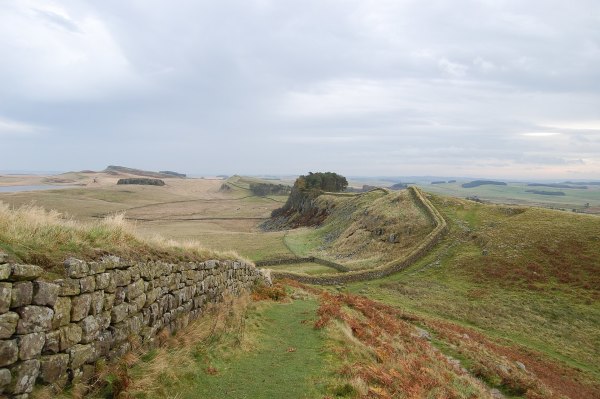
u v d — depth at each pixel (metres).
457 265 47.31
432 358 16.34
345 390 9.59
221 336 12.55
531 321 32.53
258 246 74.94
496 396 15.62
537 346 28.53
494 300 36.97
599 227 47.41
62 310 7.19
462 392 13.20
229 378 9.91
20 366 6.18
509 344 27.80
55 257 7.45
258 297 21.47
